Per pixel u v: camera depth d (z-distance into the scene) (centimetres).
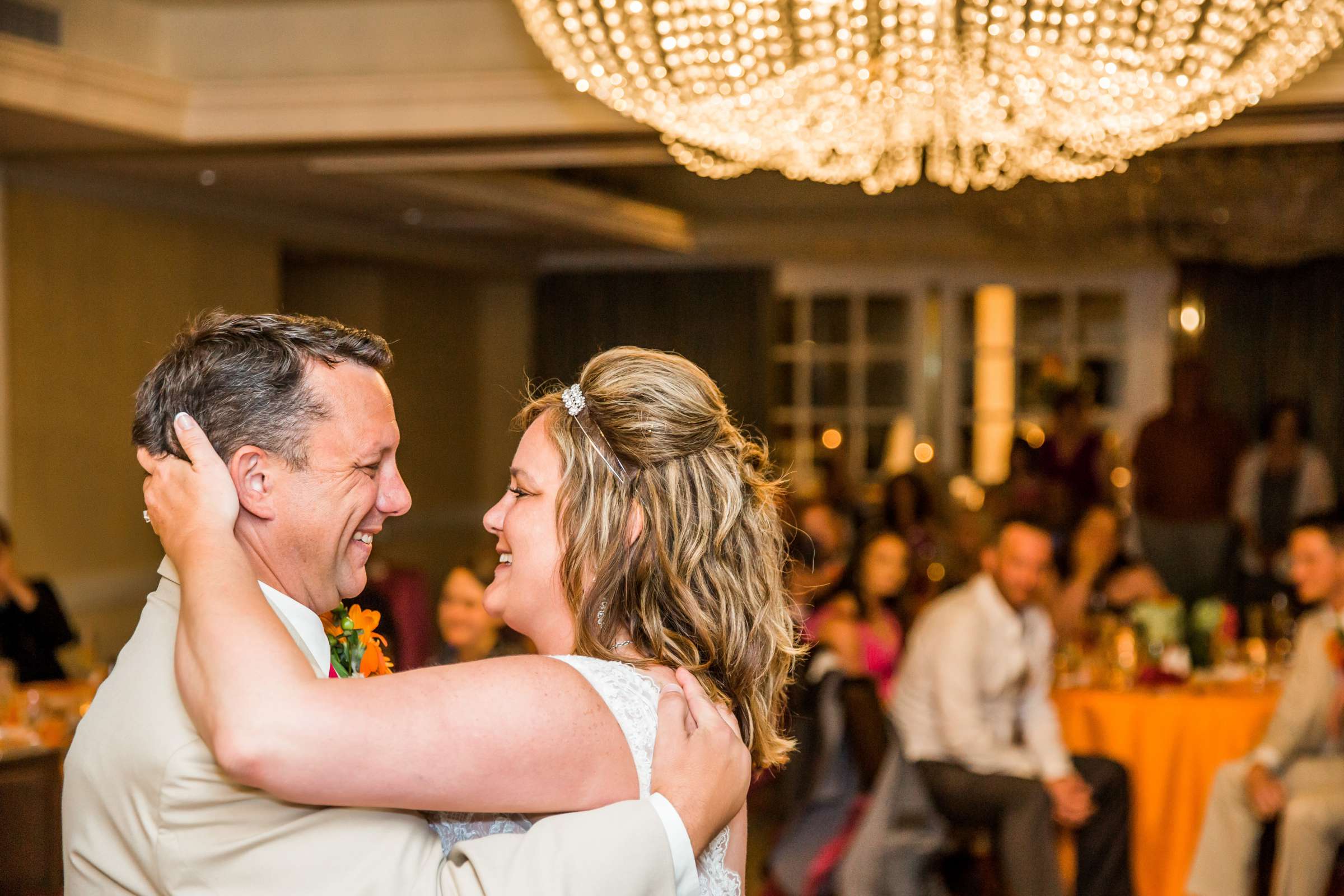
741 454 132
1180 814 403
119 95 432
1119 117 318
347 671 136
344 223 741
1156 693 424
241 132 457
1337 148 541
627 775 112
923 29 283
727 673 129
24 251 527
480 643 363
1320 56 326
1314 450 734
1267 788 369
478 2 441
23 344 529
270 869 104
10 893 254
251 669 100
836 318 932
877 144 361
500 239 851
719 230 877
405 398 892
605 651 125
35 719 347
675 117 333
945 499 871
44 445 544
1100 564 525
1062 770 377
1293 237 669
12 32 400
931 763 380
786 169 405
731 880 122
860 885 353
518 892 103
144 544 609
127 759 109
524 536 129
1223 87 315
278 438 115
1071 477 789
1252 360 853
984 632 383
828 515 620
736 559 130
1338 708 375
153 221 603
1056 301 888
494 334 998
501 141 453
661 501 126
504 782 106
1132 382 874
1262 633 491
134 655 115
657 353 134
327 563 120
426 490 925
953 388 905
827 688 369
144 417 117
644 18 285
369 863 105
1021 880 359
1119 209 639
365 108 447
